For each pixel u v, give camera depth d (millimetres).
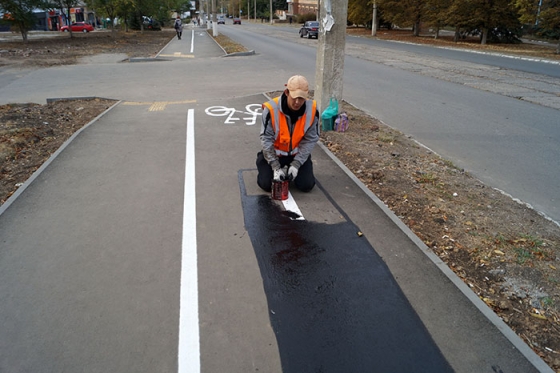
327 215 4383
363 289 3254
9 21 30016
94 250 3732
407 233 4043
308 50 24906
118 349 2660
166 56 22016
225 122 8023
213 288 3244
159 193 4875
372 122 8523
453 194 5160
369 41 33938
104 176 5344
